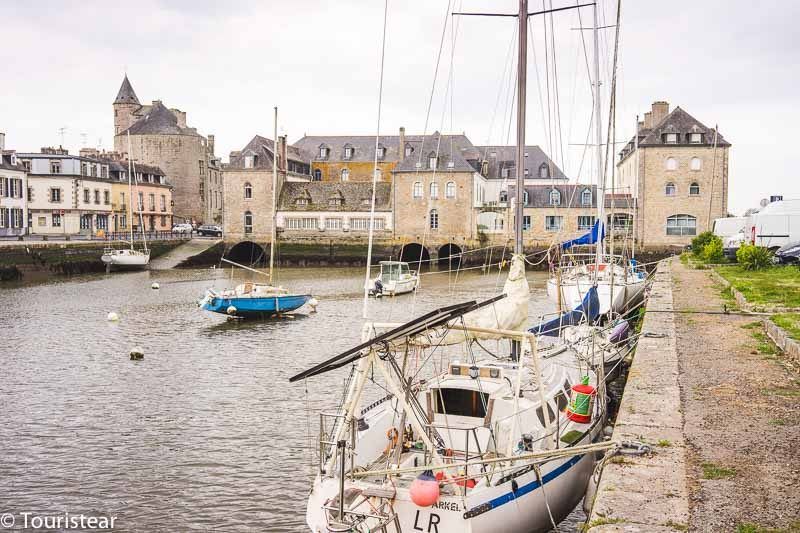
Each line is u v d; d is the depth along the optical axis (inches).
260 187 2714.1
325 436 330.0
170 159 3376.0
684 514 214.2
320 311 1245.1
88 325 1058.7
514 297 381.1
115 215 2815.0
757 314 601.3
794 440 278.1
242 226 2731.3
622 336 649.0
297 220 2706.7
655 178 2368.4
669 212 2369.6
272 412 583.5
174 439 516.1
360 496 278.4
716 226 1701.5
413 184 2610.7
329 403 606.2
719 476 243.0
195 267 2464.3
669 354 447.2
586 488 367.6
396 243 2620.6
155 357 816.3
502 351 753.6
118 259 2154.3
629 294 1001.5
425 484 267.3
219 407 598.9
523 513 301.1
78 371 738.8
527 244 2471.7
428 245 2600.9
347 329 1032.8
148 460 473.7
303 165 3245.6
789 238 1161.4
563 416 381.7
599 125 858.8
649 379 381.4
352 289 1643.7
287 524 380.8
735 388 359.3
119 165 2903.5
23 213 2361.0
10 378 705.6
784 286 738.2
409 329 277.0
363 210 2659.9
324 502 282.0
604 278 1002.7
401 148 2866.6
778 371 394.3
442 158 2605.8
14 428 542.0
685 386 366.0
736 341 486.6
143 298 1421.0
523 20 513.0
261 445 502.9
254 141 2795.3
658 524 208.1
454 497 274.2
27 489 427.5
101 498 414.0
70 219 2522.1
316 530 280.4
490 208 2566.4
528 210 2477.9
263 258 2672.2
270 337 962.1
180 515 391.5
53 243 1989.4
